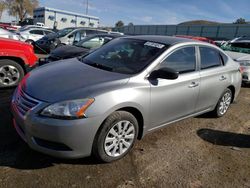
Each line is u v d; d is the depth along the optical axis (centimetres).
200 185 318
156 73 366
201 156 386
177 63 411
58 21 5628
